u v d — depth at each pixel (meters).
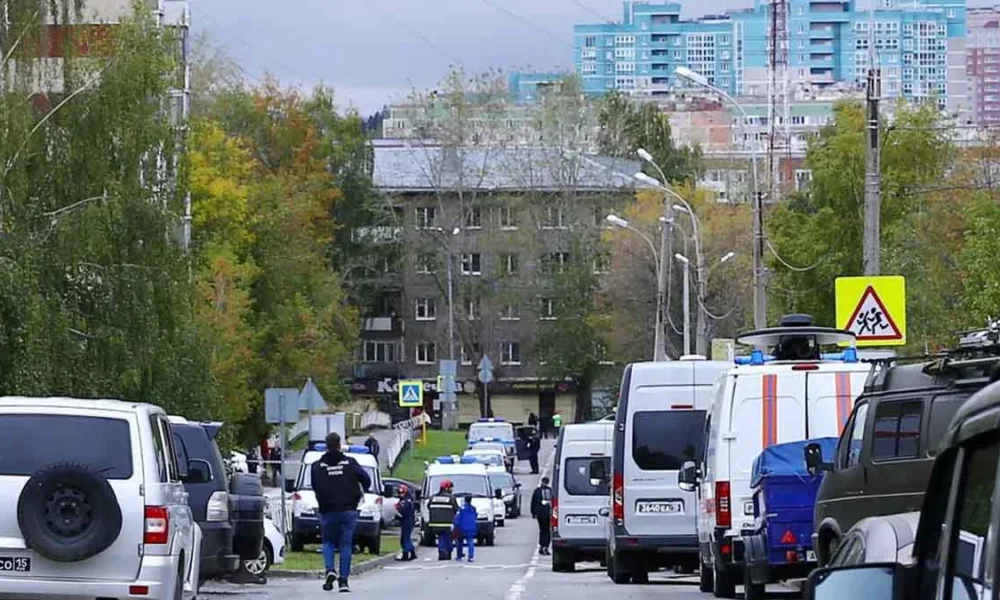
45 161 80.75
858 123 118.81
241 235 150.75
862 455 37.66
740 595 52.31
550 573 76.25
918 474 36.03
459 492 123.00
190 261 84.75
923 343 100.94
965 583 10.85
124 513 33.03
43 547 32.53
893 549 14.73
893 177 118.69
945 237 111.81
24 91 79.56
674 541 59.16
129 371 78.88
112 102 81.88
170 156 84.94
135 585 32.91
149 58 83.38
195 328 88.38
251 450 153.50
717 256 184.00
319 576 70.94
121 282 79.81
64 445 33.34
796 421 45.22
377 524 94.75
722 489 45.56
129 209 81.25
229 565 48.62
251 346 146.88
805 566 42.03
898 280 62.00
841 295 62.28
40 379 73.19
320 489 56.00
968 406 10.88
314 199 198.00
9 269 73.00
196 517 47.84
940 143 119.69
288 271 161.12
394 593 55.75
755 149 94.44
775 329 55.31
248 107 196.12
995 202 89.81
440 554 97.00
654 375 59.69
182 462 47.78
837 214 119.19
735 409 45.50
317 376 159.38
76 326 77.94
